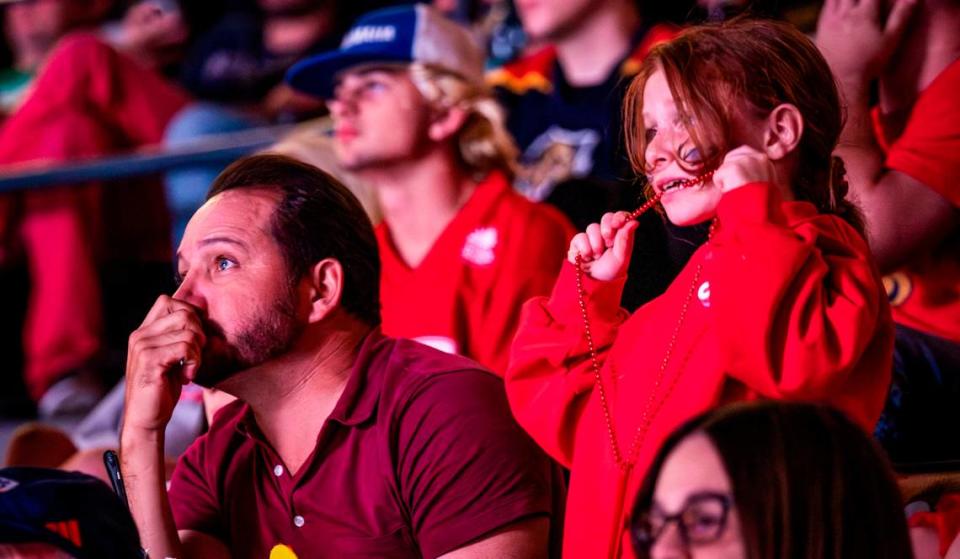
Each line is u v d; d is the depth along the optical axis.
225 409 7.46
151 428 6.82
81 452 9.01
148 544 6.78
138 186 15.52
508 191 10.49
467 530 6.66
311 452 6.96
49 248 15.05
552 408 6.59
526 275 10.05
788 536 4.63
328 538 6.90
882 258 7.86
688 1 12.10
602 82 12.11
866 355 6.12
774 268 5.77
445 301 10.08
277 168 7.12
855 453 4.76
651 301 6.75
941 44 8.15
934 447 7.91
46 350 15.00
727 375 6.11
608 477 6.31
